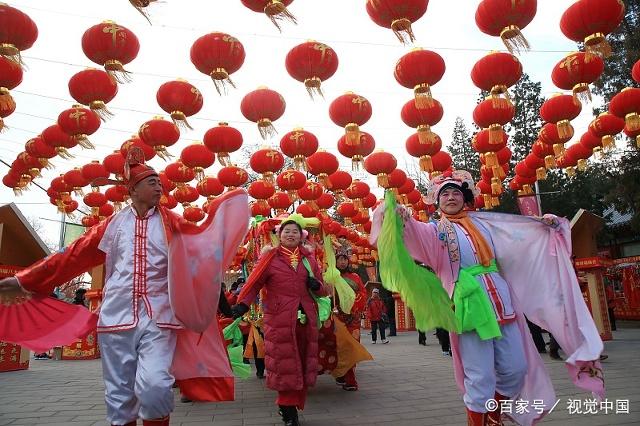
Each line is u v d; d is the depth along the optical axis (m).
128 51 4.64
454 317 3.37
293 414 4.62
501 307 3.41
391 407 5.36
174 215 3.31
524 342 3.69
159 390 2.80
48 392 7.05
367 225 11.04
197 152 6.96
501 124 5.48
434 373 7.82
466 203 4.02
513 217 3.88
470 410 3.27
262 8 3.97
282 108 5.66
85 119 5.57
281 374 4.57
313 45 4.81
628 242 25.03
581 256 12.03
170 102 5.38
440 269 3.63
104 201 8.89
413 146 5.97
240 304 4.74
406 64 4.68
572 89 4.98
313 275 5.02
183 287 3.04
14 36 4.32
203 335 3.38
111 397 2.92
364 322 25.61
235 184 7.48
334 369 6.33
